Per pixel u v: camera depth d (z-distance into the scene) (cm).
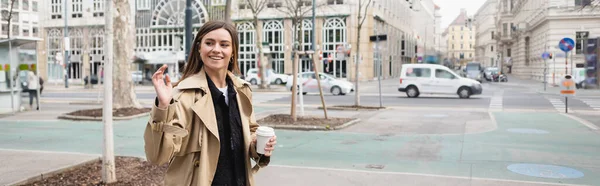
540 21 4750
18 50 1723
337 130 1194
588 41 3312
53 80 5431
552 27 4403
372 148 926
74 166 666
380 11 5466
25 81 1780
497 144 970
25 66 1762
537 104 2103
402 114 1611
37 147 927
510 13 8100
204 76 258
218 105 260
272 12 5019
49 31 5428
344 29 4906
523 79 6050
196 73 265
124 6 1623
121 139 1043
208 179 245
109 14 576
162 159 235
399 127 1258
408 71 2627
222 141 256
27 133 1138
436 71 2572
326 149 914
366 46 4988
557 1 4359
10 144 966
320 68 4938
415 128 1238
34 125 1298
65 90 3678
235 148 260
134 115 1466
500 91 3234
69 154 770
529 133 1134
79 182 586
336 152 881
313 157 829
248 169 268
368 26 5003
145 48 5506
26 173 612
